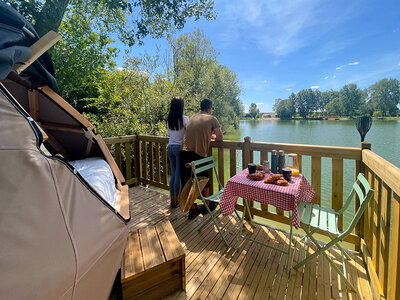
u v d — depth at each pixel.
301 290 1.58
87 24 5.64
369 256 1.81
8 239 0.72
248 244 2.17
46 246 0.81
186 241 2.22
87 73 7.12
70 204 0.97
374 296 1.48
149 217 2.74
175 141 2.84
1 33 0.96
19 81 1.71
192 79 10.50
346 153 2.02
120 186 2.25
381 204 1.59
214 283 1.64
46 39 1.25
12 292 0.69
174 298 1.50
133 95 7.83
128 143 3.74
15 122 0.84
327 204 4.94
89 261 0.97
